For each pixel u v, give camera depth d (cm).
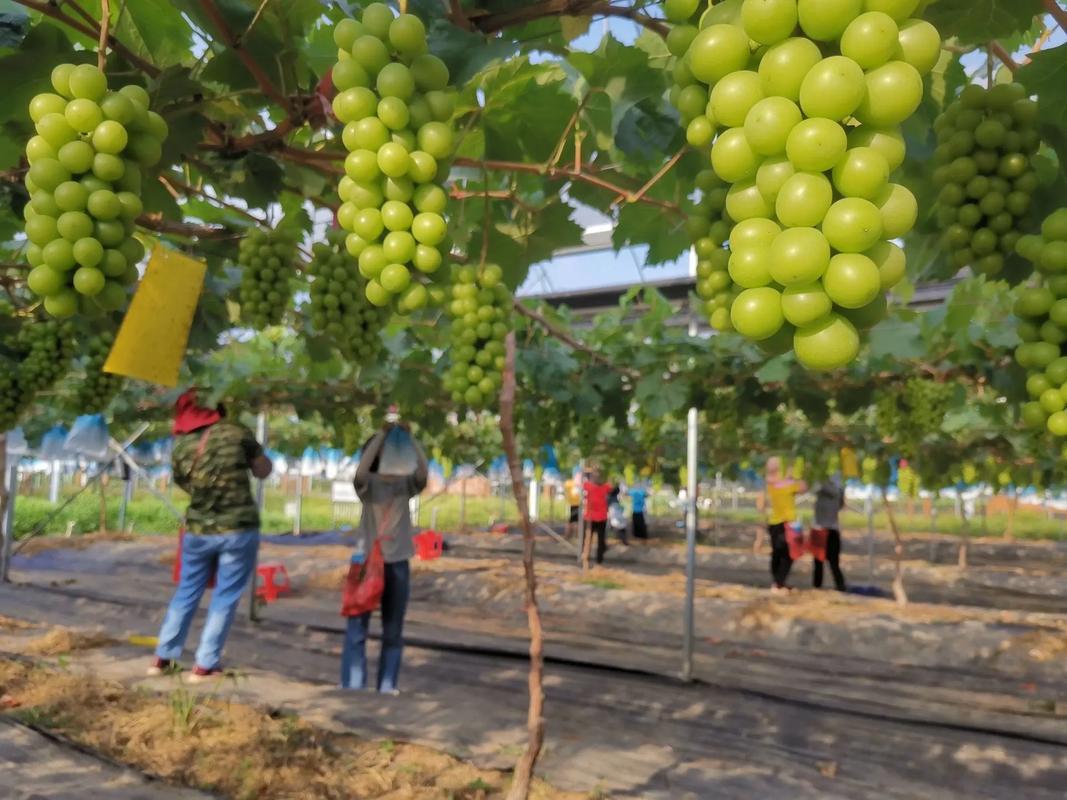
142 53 255
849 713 566
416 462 567
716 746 488
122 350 207
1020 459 1208
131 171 156
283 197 351
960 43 196
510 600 1086
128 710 476
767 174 97
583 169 286
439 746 448
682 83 144
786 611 934
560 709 548
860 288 88
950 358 591
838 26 94
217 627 570
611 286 1123
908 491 1127
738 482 2166
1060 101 195
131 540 1709
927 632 823
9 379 409
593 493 1655
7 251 454
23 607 922
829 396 698
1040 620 916
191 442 573
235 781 375
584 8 192
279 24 213
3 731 431
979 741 514
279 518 2578
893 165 95
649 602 1014
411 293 160
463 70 178
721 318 168
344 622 871
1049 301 160
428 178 159
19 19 194
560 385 674
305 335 485
